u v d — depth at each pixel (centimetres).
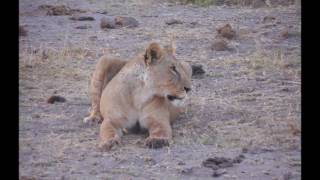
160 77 1133
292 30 1900
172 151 1078
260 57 1638
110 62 1229
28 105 1320
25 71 1536
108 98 1151
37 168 1019
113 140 1094
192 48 1744
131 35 1883
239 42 1802
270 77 1499
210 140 1120
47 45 1766
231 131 1170
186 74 1153
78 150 1088
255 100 1342
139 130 1167
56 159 1052
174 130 1179
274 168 1015
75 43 1789
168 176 984
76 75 1520
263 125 1200
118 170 1004
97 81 1224
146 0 2380
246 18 2081
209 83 1459
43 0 2386
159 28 1964
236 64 1600
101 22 1959
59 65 1590
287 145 1104
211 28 1959
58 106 1320
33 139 1138
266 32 1891
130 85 1147
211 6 2262
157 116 1139
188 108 1294
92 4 2339
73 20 2066
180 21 2041
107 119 1143
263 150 1087
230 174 990
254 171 1002
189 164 1027
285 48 1733
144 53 1149
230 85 1445
